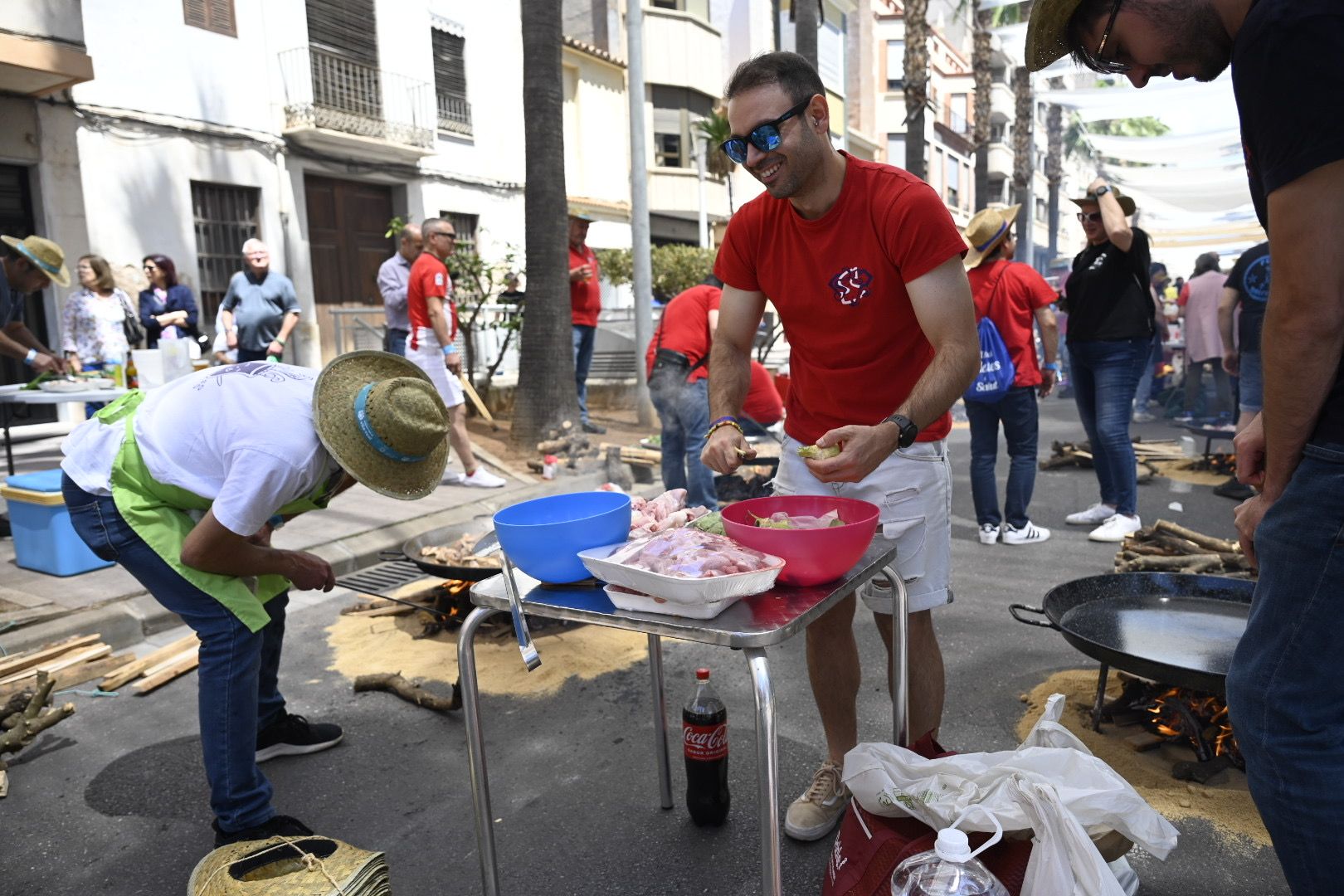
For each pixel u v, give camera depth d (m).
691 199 21.20
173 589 2.31
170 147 10.81
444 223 6.65
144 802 2.74
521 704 3.40
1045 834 1.69
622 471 7.09
